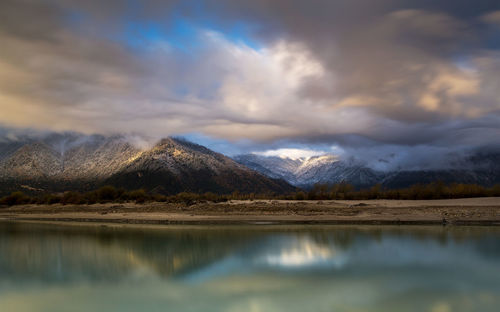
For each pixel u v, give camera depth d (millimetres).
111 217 56719
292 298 17453
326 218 49500
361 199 79000
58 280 21047
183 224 48094
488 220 45062
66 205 83750
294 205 63375
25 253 28953
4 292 19016
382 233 36688
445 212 51312
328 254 26797
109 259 26359
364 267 22844
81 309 16562
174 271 22719
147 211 62719
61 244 32844
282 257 26078
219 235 36656
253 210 58094
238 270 22656
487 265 23125
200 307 16516
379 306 16297
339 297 17438
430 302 16734
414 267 22891
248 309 16125
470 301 16844
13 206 91312
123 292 18766
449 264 23453
